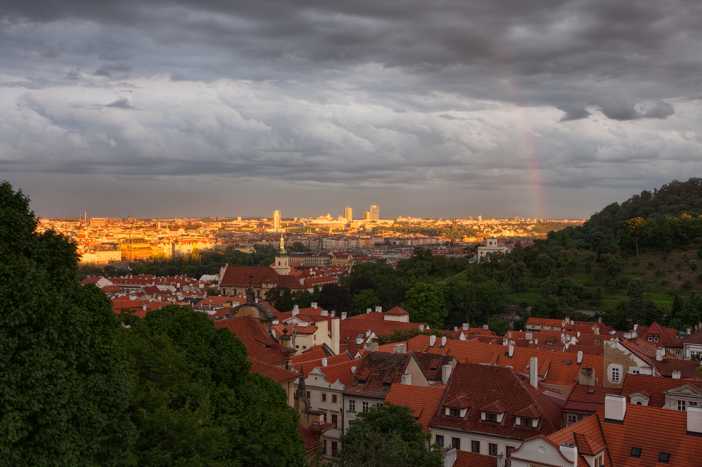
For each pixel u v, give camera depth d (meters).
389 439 80.81
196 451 71.69
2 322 52.28
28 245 63.28
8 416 48.88
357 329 197.62
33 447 51.94
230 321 130.62
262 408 88.19
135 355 74.75
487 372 107.44
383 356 129.38
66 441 52.84
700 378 115.00
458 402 103.62
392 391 111.38
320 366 131.00
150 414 69.12
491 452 99.31
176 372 78.12
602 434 80.06
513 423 99.69
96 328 65.44
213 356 89.12
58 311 56.41
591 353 148.62
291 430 89.12
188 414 71.75
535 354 137.25
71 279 67.44
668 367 130.38
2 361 50.75
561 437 76.00
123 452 61.69
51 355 53.44
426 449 87.44
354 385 125.38
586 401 102.06
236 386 89.94
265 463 84.50
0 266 54.97
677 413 78.62
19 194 66.00
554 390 123.94
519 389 103.44
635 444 77.81
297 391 116.12
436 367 124.75
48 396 52.16
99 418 56.53
